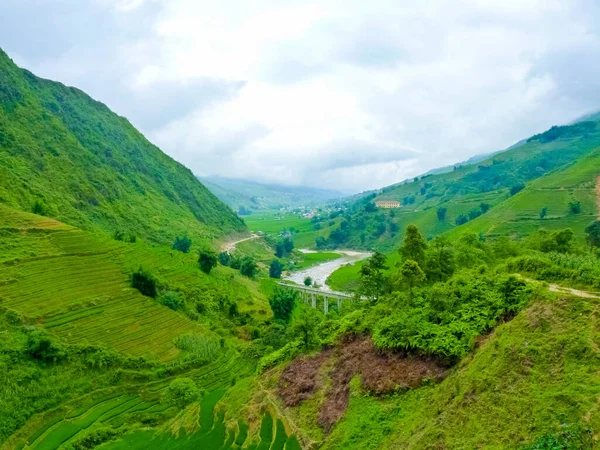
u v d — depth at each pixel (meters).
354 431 30.91
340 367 40.28
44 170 135.88
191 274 98.75
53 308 63.75
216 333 75.50
